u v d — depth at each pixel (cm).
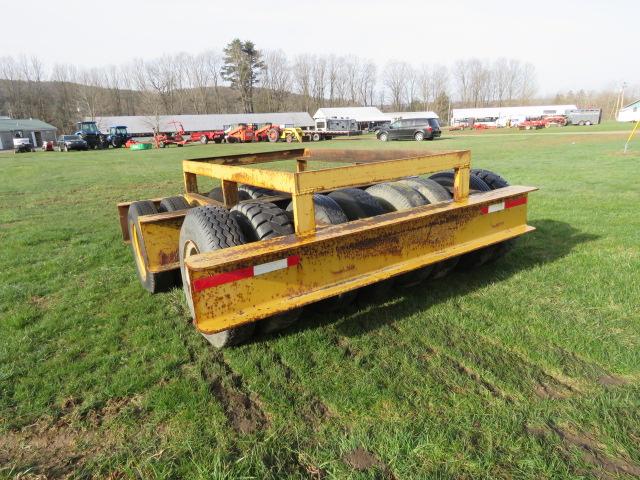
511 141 2655
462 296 376
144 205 421
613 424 219
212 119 5956
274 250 260
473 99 11500
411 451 208
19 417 248
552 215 656
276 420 236
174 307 386
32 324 366
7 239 662
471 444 211
